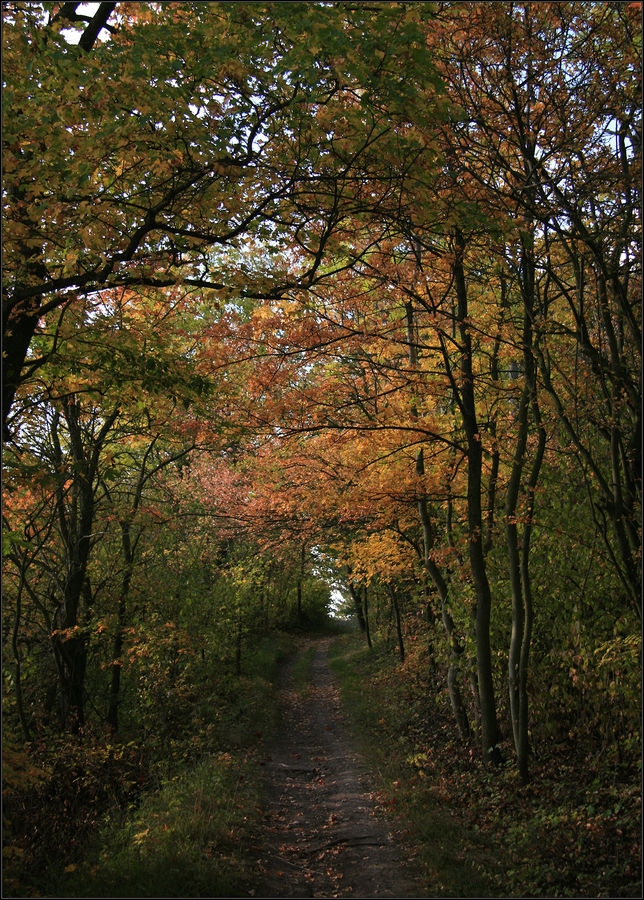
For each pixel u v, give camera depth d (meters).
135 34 6.02
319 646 32.50
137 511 11.55
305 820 8.46
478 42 7.64
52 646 11.35
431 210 7.32
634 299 7.24
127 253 6.96
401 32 5.64
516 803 7.90
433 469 11.57
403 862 6.62
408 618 20.09
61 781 9.03
